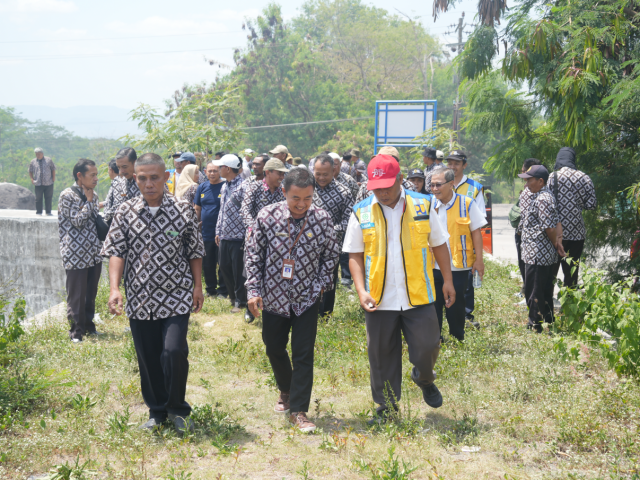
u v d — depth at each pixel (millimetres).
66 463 3234
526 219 6195
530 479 3230
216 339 6391
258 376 5211
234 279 7625
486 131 8828
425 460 3447
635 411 3973
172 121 13539
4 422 3891
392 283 3855
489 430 3900
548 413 4082
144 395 4008
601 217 7797
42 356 5457
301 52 42875
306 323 4035
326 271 4066
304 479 3295
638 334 4387
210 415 4102
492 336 5949
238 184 7586
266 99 41000
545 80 7406
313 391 4770
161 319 3836
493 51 8320
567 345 5363
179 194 8555
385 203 3834
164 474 3318
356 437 3863
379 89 46031
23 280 12305
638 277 7062
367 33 47375
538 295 6172
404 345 5664
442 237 3977
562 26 7309
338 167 8070
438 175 5531
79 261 6141
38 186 16141
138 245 3758
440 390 4609
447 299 4051
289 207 3941
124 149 6570
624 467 3312
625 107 6773
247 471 3398
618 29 7113
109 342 6219
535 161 6203
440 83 46562
